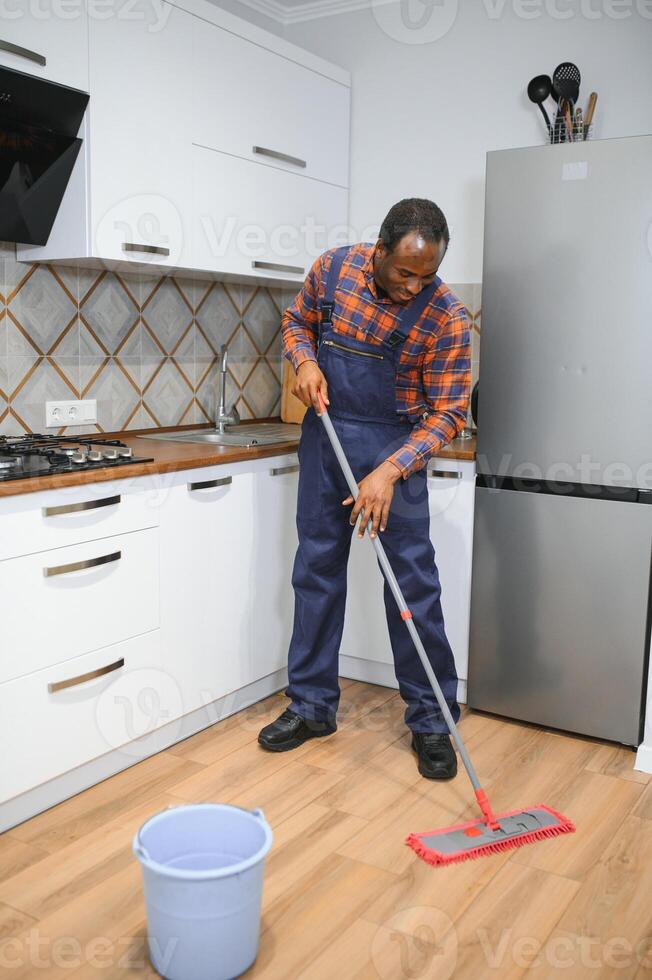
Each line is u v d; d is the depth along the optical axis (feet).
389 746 7.95
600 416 7.63
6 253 7.90
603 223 7.37
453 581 8.59
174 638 7.59
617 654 7.85
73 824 6.49
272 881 5.87
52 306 8.38
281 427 10.58
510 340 7.92
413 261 6.33
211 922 4.74
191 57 8.20
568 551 7.94
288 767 7.49
